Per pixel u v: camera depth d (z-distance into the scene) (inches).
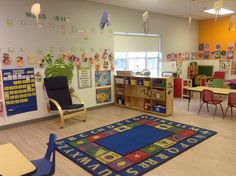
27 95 178.2
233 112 203.5
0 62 162.6
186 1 213.0
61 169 107.8
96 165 110.3
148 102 213.3
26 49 174.2
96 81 224.1
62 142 139.8
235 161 111.7
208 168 105.6
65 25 194.9
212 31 324.2
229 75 311.0
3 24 161.6
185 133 150.4
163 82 193.3
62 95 187.3
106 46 228.1
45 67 186.1
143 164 110.3
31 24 175.2
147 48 275.3
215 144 132.2
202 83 313.7
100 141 140.3
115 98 241.1
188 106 216.1
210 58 331.0
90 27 212.5
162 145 132.1
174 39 303.3
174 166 108.1
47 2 182.1
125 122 178.4
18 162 59.1
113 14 228.7
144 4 225.0
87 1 207.6
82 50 209.2
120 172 103.3
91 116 198.8
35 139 146.9
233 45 302.7
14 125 173.2
